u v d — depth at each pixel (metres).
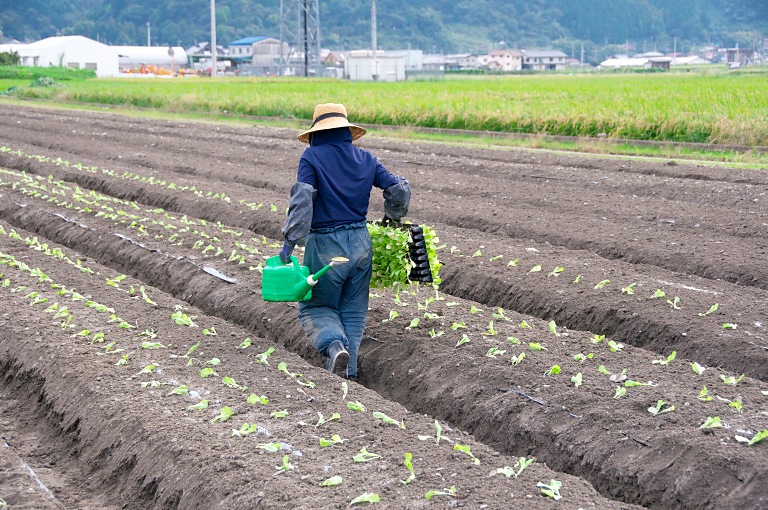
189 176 60.19
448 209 45.59
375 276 24.98
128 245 38.84
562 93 115.12
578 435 20.25
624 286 30.91
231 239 39.34
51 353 24.62
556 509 16.31
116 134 87.44
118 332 26.47
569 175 57.09
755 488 17.45
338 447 18.86
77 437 21.38
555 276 32.38
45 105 142.12
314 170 22.95
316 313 23.80
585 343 25.48
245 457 18.28
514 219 42.81
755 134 72.12
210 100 125.69
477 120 89.31
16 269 34.12
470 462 18.30
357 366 25.91
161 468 18.64
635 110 83.38
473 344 25.30
